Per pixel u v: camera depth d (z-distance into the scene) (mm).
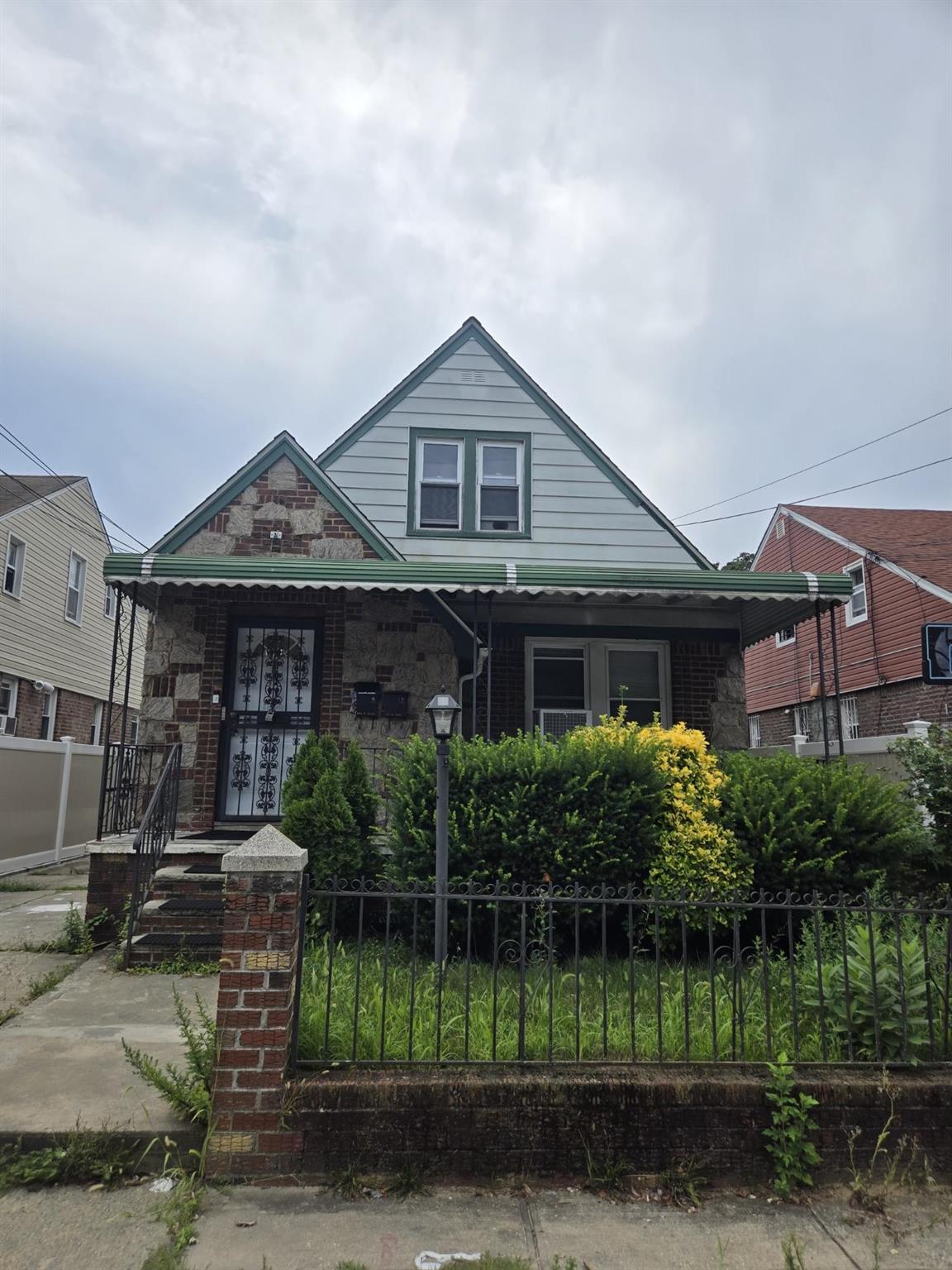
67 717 21031
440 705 5777
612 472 12305
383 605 9328
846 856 6199
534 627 10914
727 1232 3281
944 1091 3779
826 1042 4141
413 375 12352
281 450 9703
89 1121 3725
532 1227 3281
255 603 9250
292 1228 3217
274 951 3680
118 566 8070
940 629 5984
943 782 6227
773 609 10109
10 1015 5262
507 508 12250
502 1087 3639
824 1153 3674
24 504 18547
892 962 4254
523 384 12508
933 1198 3547
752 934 6129
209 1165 3516
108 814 8266
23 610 18516
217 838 8242
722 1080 3740
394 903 6266
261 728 9227
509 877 6000
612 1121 3643
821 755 12031
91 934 7090
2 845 11570
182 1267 2959
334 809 6652
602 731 6867
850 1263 3090
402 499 12000
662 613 10719
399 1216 3322
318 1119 3566
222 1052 3600
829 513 22625
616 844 6145
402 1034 4219
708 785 6395
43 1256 3014
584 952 6254
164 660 9008
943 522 21672
